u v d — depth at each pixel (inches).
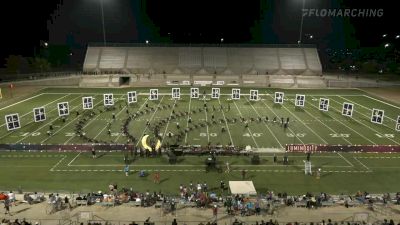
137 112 2252.7
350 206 1077.1
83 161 1480.1
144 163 1462.8
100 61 3619.6
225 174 1359.5
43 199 1120.2
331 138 1766.7
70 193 1190.9
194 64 3631.9
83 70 3567.9
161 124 1978.3
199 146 1592.0
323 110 2256.4
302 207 1071.6
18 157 1519.4
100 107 2407.7
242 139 1742.1
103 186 1261.1
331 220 981.2
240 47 3789.4
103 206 1075.9
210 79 3380.9
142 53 3710.6
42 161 1480.1
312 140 1733.5
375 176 1347.2
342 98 2763.3
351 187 1256.2
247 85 3319.4
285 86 3292.3
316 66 3607.3
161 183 1284.4
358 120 2101.4
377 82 3267.7
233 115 2193.7
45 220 989.2
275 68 3587.6
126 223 972.6
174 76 3427.7
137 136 1779.0
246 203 1059.3
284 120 2081.7
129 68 3572.8
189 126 1946.4
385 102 2610.7
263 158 1508.4
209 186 1257.4
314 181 1304.1
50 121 2048.5
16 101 2596.0
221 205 1082.7
